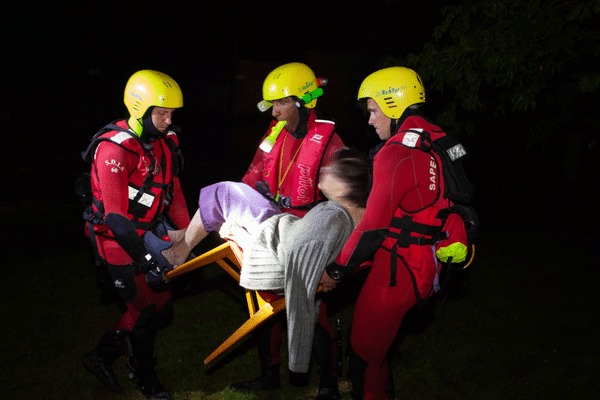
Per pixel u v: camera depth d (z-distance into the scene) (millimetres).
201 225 2701
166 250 2838
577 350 4359
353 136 18172
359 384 2803
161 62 15797
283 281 2424
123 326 3145
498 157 14000
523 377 3887
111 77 14781
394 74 2691
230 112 17188
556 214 10664
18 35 13867
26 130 13750
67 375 3547
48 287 4996
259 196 2605
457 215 2574
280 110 3156
